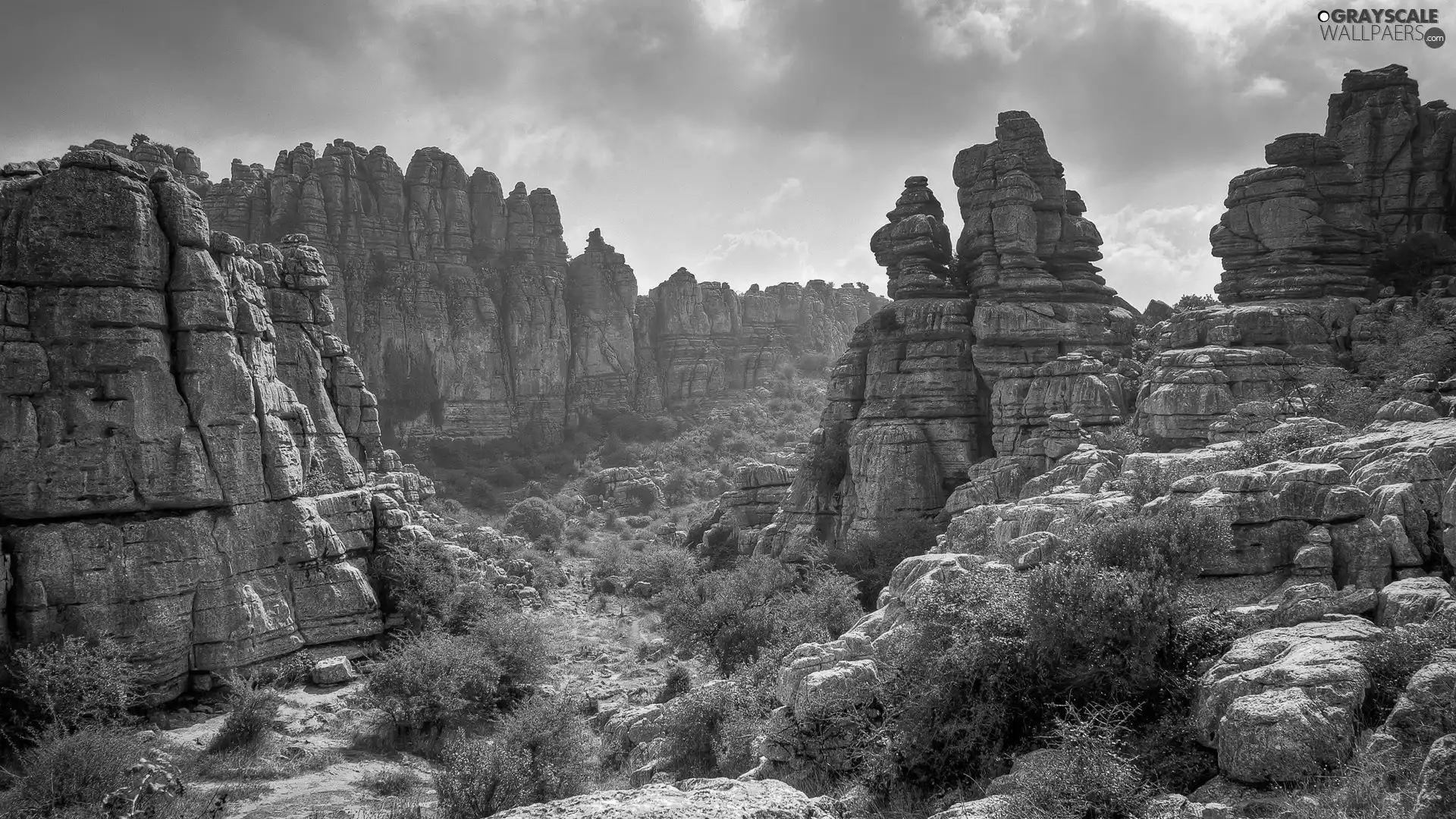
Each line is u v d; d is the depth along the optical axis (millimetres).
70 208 30750
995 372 55625
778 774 16359
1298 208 51156
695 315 137500
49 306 30469
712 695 20922
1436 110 55375
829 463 60250
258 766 25984
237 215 109188
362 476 44438
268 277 44000
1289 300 49062
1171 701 13172
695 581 49094
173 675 30547
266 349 37594
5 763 25859
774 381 138375
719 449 119812
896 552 48938
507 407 118875
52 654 27469
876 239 65062
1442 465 17172
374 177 118125
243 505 33688
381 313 111562
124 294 31125
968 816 10828
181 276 32719
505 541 65812
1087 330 55500
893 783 14461
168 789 22078
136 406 31000
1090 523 19188
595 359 128000
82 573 29219
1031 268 58031
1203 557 15883
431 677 30438
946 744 14344
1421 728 10195
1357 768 10141
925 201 64750
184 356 32719
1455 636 11625
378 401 110250
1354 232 52188
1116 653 13594
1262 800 10555
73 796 21797
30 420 29859
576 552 82062
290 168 113188
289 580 35344
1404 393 28172
